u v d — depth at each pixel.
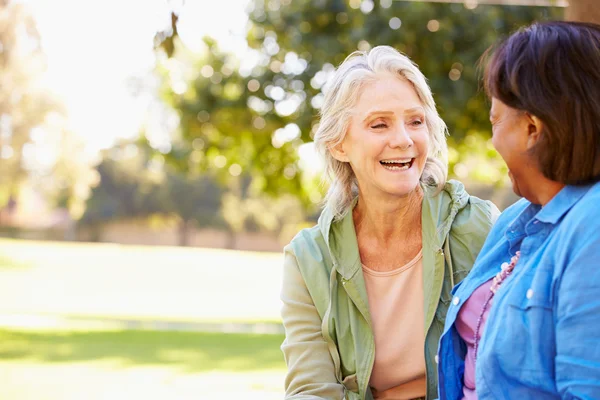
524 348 1.77
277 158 15.16
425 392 2.62
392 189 2.52
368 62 2.60
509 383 1.80
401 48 12.18
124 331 12.02
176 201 57.66
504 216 2.25
